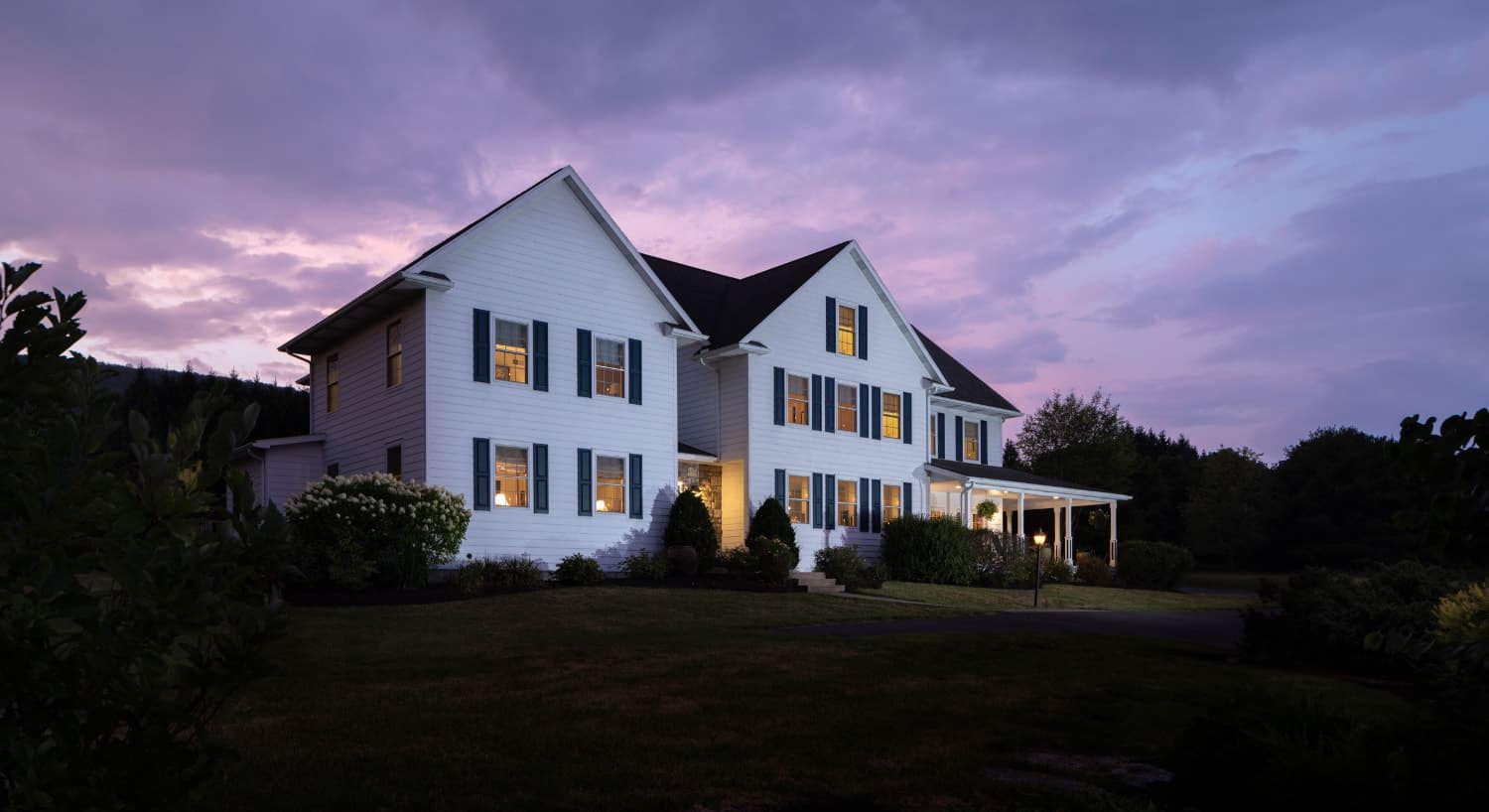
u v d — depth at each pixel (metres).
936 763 7.77
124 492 2.52
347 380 25.81
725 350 28.45
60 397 2.79
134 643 2.42
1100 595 30.55
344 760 7.47
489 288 23.31
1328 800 5.59
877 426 31.78
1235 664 14.88
